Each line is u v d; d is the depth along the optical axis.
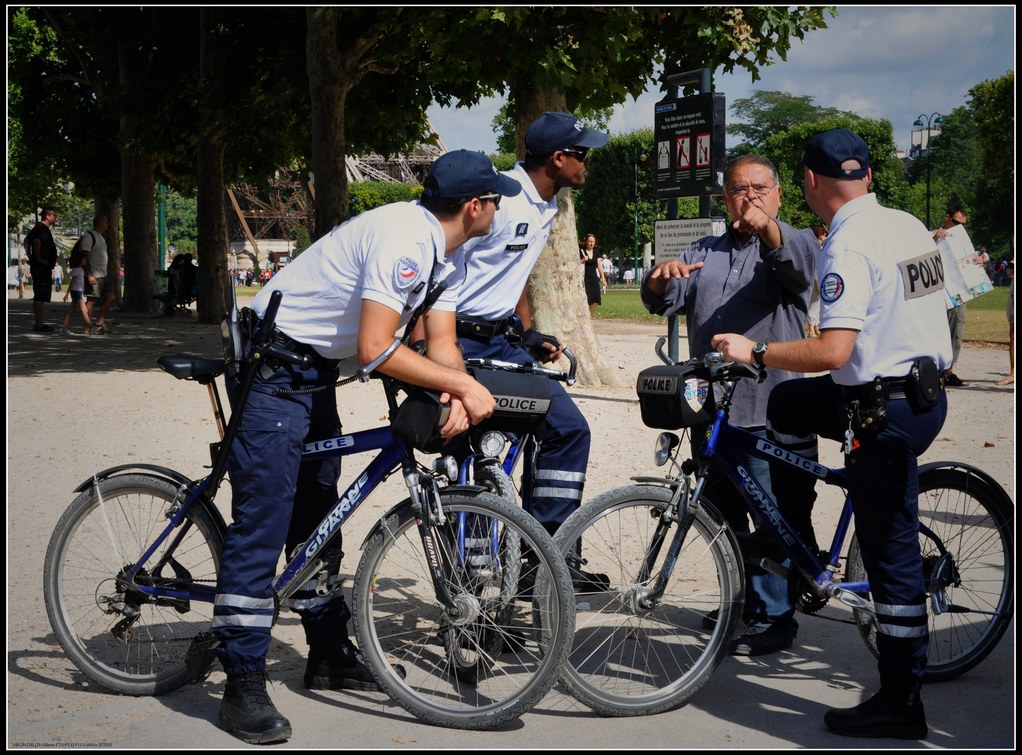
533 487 4.18
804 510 3.91
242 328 3.60
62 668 3.99
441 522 3.54
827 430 3.78
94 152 26.64
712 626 3.66
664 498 3.66
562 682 3.52
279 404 3.53
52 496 6.57
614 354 16.38
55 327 20.53
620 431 8.90
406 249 3.40
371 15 15.64
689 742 3.34
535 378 3.84
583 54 9.74
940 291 3.51
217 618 3.47
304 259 3.58
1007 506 3.99
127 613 3.78
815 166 3.52
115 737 3.37
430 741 3.35
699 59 10.48
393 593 3.81
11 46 25.23
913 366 3.39
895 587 3.40
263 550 3.50
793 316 4.34
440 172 3.50
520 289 4.28
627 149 65.44
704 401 3.67
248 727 3.33
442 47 10.24
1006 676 3.99
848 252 3.38
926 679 3.92
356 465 7.39
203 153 21.95
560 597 3.41
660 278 4.37
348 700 3.72
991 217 57.91
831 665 4.06
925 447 3.46
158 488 3.81
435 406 3.44
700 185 8.15
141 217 26.28
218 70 20.11
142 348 16.39
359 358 3.40
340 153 15.91
